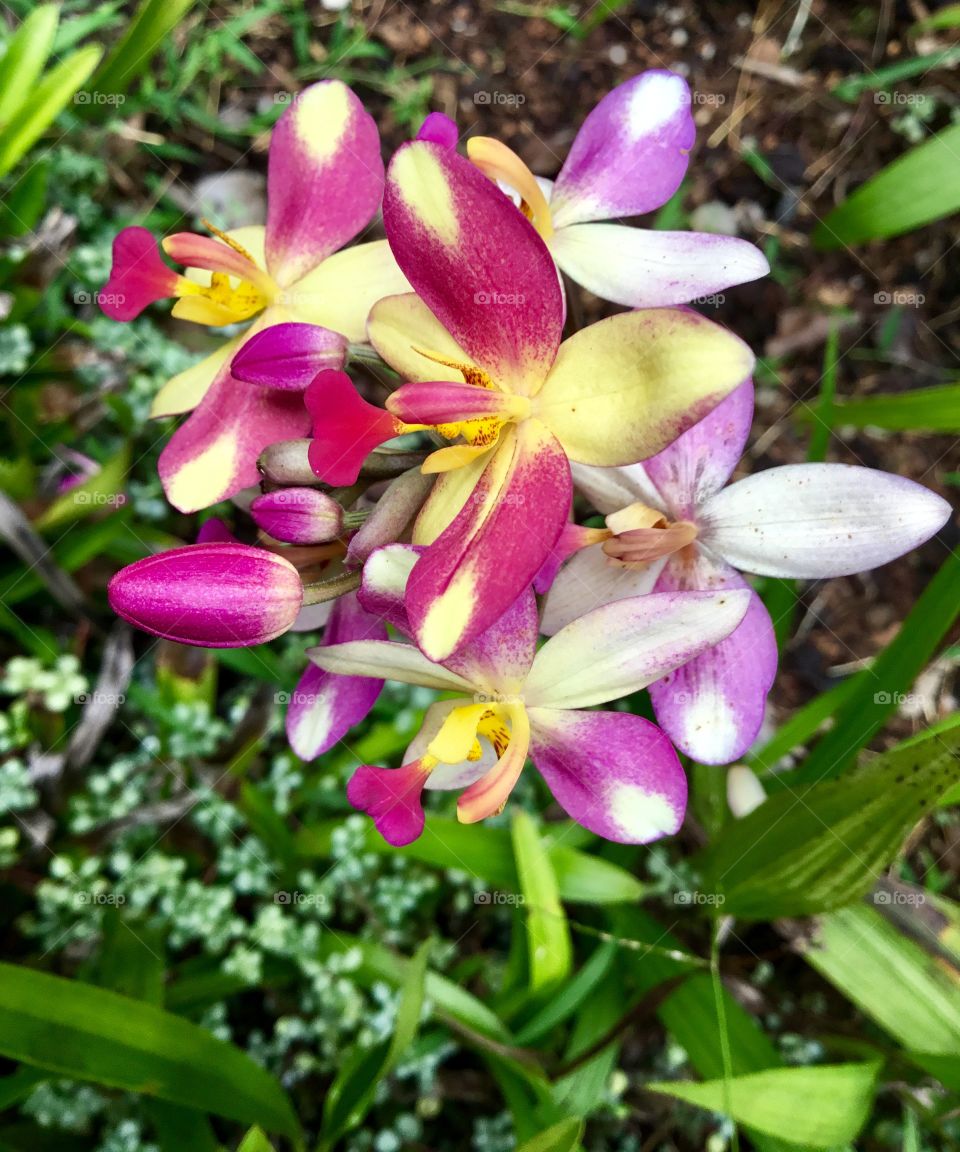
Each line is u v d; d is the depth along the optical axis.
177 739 0.17
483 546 0.10
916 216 0.18
